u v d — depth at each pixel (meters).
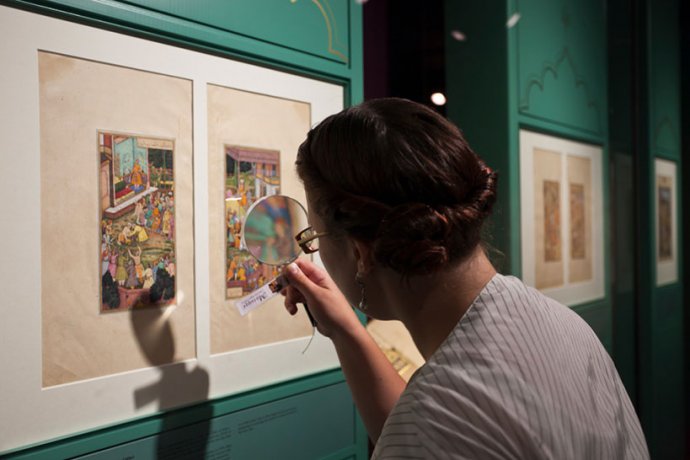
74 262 0.82
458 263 0.66
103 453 0.85
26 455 0.77
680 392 2.60
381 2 1.86
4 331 0.75
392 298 0.69
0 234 0.75
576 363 0.64
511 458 0.54
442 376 0.59
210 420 0.99
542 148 1.81
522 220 1.70
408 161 0.60
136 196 0.89
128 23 0.86
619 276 2.29
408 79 1.87
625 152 2.33
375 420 0.92
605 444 0.60
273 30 1.08
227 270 1.02
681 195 2.65
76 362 0.82
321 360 1.19
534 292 0.71
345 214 0.63
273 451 1.09
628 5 2.32
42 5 0.78
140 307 0.89
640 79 2.35
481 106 1.70
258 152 1.06
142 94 0.89
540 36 1.79
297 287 0.94
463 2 1.74
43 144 0.79
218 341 1.00
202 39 0.96
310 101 1.17
